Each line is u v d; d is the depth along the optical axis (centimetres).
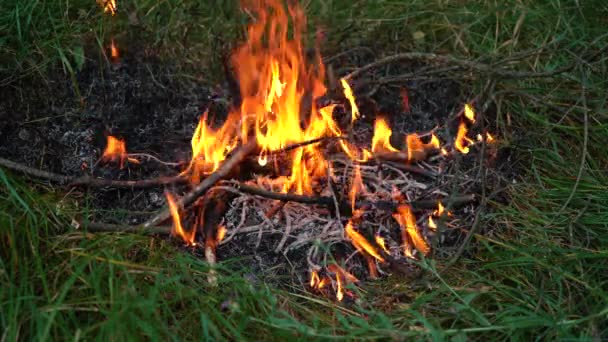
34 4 282
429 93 288
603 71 290
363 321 230
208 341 222
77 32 286
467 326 234
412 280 245
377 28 304
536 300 241
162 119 276
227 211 253
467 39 307
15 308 223
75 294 230
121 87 279
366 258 249
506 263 247
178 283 235
